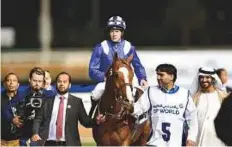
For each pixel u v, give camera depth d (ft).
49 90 49.37
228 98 33.50
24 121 48.03
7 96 48.57
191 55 117.60
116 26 48.37
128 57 46.78
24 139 48.29
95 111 48.32
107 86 46.75
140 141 47.03
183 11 176.04
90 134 62.13
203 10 176.04
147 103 45.06
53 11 192.13
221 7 175.63
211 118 46.70
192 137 44.47
